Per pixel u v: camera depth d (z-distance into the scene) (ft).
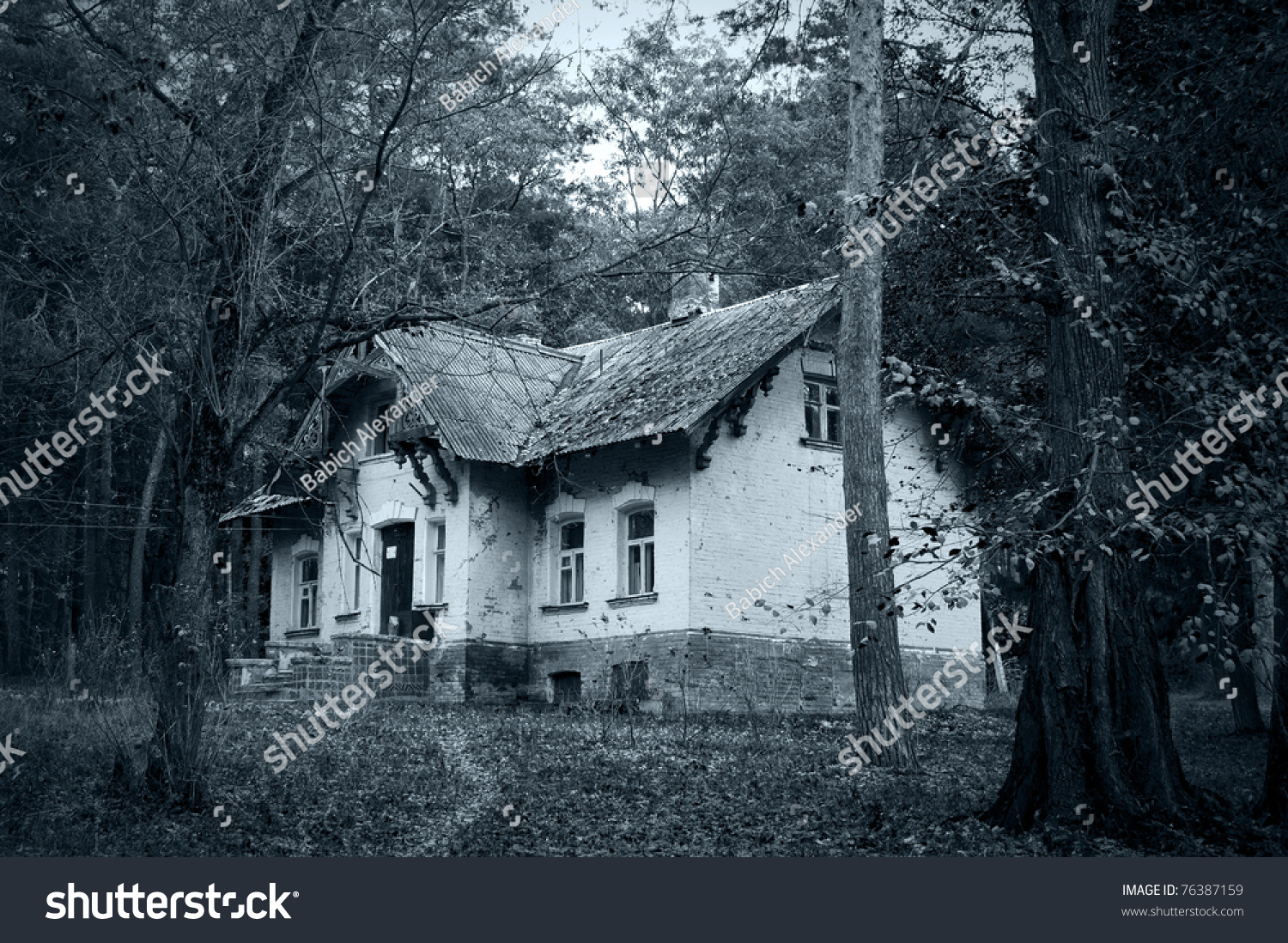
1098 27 37.06
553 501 81.71
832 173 65.16
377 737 53.42
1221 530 28.25
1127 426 31.63
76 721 47.21
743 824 37.01
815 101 62.64
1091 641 33.76
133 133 35.37
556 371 91.76
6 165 39.68
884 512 51.90
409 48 37.06
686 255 39.32
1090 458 33.01
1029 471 46.01
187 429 38.19
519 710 73.77
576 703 70.59
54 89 38.81
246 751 47.26
